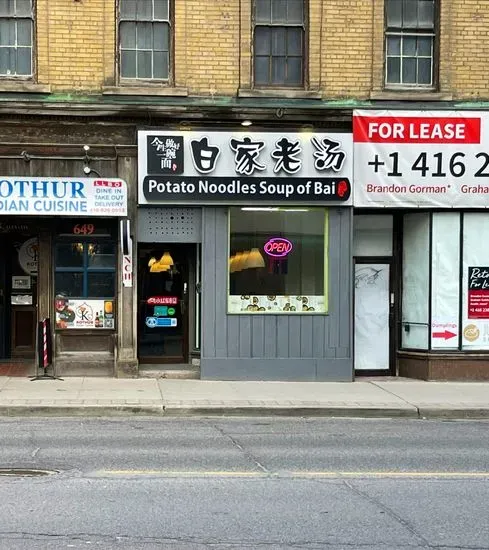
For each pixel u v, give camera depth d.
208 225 13.45
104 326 13.66
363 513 6.00
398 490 6.72
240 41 13.57
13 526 5.52
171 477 7.08
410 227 14.32
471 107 13.84
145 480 6.94
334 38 13.76
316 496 6.49
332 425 10.34
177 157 13.28
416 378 14.07
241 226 13.62
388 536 5.44
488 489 6.79
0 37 13.35
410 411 11.16
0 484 6.71
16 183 12.97
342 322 13.66
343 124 13.62
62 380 13.09
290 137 13.44
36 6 13.27
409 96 13.76
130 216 13.37
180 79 13.46
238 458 8.00
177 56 13.46
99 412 10.81
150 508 6.04
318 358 13.63
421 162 13.63
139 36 13.58
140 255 14.22
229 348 13.50
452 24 13.92
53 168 13.23
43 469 7.33
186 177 13.32
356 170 13.55
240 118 13.39
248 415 11.02
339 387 12.99
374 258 14.51
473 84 13.94
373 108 13.55
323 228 13.73
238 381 13.41
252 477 7.14
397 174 13.60
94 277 13.77
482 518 5.91
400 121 13.59
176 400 11.39
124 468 7.42
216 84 13.54
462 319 13.86
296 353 13.61
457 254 13.84
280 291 13.66
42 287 13.63
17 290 14.73
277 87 13.80
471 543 5.31
